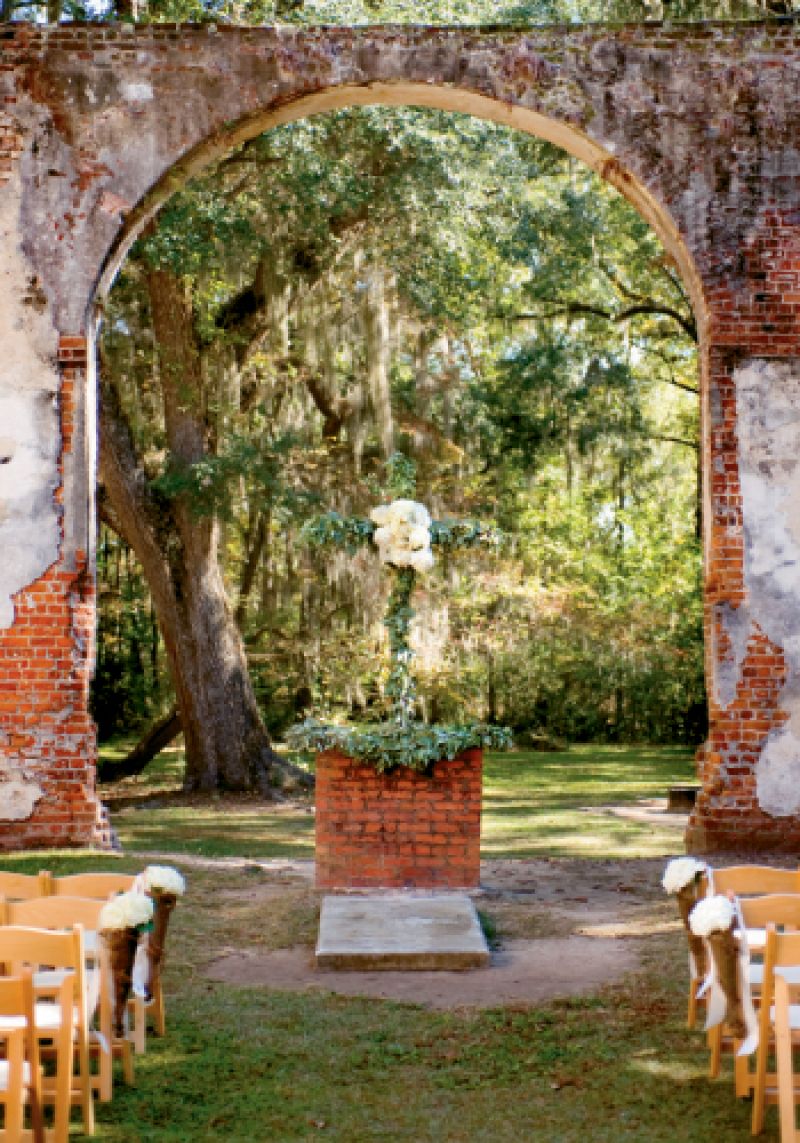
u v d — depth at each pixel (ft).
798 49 36.01
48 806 34.60
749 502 35.12
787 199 35.73
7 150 35.53
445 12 51.96
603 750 92.94
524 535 92.07
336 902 28.60
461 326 64.44
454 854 30.68
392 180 53.78
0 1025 15.44
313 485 62.90
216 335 59.21
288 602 74.18
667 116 35.96
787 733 34.63
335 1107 17.16
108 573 95.86
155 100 35.83
